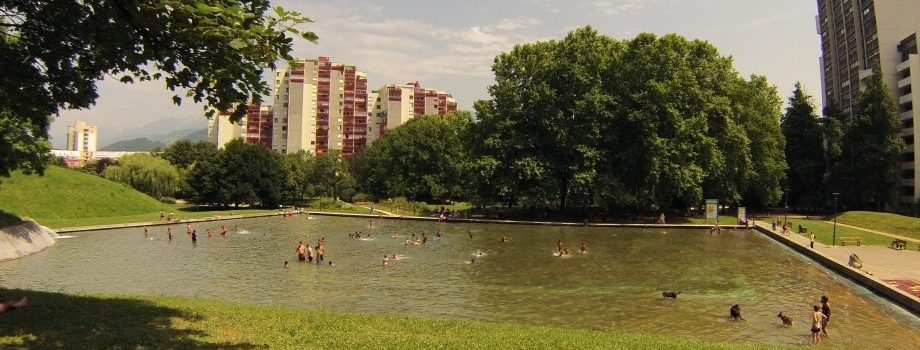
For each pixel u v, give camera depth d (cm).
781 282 3494
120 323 1448
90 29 1120
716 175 7762
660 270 3919
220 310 1900
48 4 1116
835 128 9256
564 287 3312
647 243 5491
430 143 11956
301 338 1466
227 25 939
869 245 4969
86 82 1405
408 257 4528
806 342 2252
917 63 8931
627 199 7481
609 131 7788
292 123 18162
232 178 10200
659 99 7319
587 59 7781
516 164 7606
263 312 1955
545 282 3469
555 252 4822
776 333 2381
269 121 19225
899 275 3462
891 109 8544
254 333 1491
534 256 4591
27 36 1241
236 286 3316
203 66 1022
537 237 6012
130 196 8769
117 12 1009
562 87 7969
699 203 8344
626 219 7906
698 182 7512
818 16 13738
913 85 8894
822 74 13600
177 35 980
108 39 1127
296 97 18188
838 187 8900
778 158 8800
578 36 8069
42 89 1355
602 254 4709
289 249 4997
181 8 886
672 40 7875
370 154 13875
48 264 4075
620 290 3228
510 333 1834
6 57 1255
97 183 8475
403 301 2931
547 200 7669
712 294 3133
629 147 7669
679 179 7231
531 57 8131
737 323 2528
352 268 3984
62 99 1394
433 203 12431
